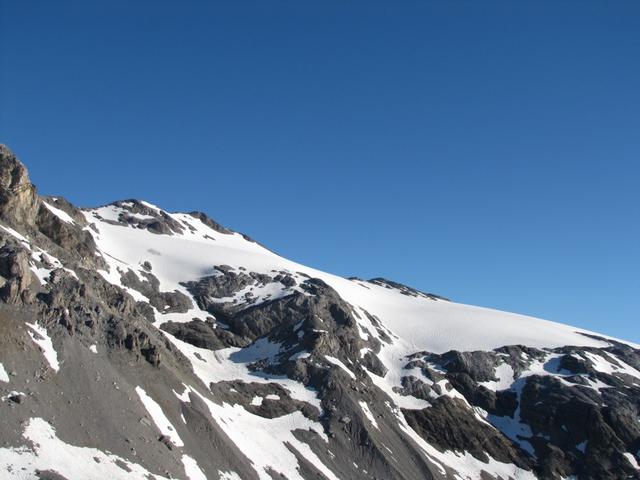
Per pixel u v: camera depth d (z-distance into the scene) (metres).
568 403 134.25
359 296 183.25
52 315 79.94
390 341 154.62
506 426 132.12
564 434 129.00
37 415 63.34
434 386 132.50
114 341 84.75
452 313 188.25
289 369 117.88
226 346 132.38
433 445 115.75
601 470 120.31
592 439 126.50
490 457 119.12
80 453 62.25
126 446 67.69
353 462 97.00
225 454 80.56
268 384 112.19
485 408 136.50
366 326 153.62
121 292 104.75
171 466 69.69
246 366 122.00
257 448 89.12
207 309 146.88
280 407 105.69
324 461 94.25
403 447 107.12
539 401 137.50
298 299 150.12
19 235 100.50
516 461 120.56
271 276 166.62
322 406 108.62
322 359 121.56
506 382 145.00
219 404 96.94
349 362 126.56
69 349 76.25
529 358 155.88
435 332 165.75
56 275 88.81
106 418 69.81
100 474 60.53
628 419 131.88
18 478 53.97
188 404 85.44
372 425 107.88
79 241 124.62
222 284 156.62
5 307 75.56
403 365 140.88
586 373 149.12
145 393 80.19
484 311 199.75
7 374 65.75
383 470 96.81
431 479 100.94
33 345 72.50
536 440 127.56
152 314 132.12
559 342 167.88
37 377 68.38
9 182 105.31
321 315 145.50
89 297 89.56
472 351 153.12
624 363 163.50
